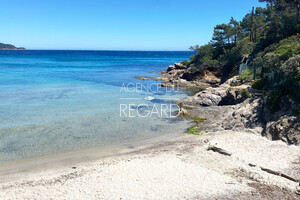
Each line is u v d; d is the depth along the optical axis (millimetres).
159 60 189125
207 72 68250
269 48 46875
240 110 27062
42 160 18891
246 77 39656
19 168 17531
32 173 16703
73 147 21531
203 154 18969
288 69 24031
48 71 86875
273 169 15891
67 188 14156
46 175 16297
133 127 27312
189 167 16656
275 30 54156
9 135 24062
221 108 33125
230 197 12945
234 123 25516
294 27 49344
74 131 25641
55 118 30016
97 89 52188
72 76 74188
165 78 73625
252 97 30516
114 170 16359
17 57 184250
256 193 13281
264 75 31453
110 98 42875
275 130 21500
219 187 13969
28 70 87750
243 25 77312
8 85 53625
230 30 74812
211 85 63562
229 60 64750
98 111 33719
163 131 26109
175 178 15078
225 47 75938
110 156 19609
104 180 14961
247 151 19062
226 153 18703
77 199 12977
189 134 25062
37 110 33469
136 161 17859
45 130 25734
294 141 19766
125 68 110438
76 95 44812
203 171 16031
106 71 93875
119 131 25906
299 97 22047
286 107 22922
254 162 17094
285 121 21312
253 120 24859
